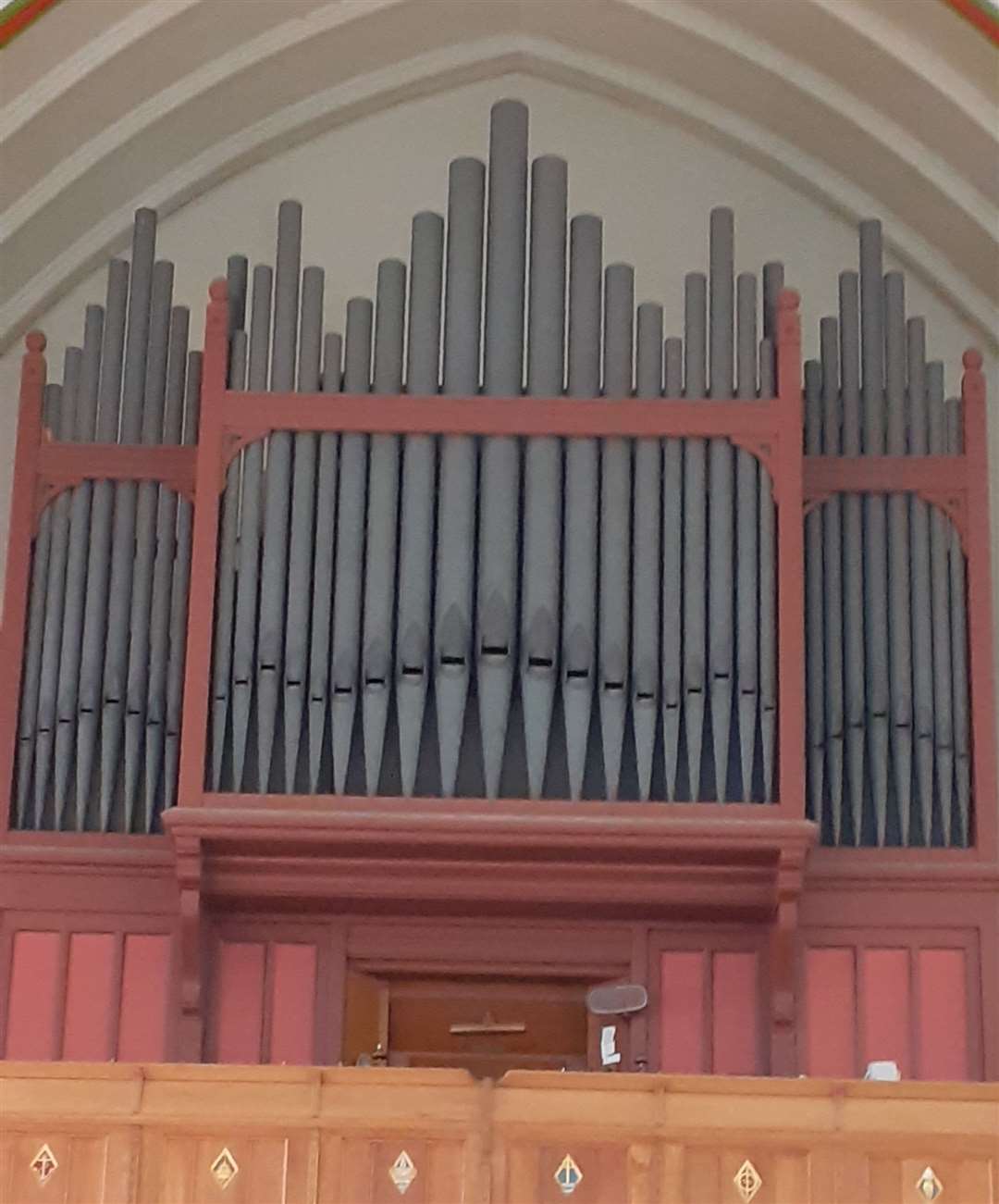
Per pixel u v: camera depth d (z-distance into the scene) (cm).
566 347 1238
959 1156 1042
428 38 1402
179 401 1279
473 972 1195
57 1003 1183
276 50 1363
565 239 1255
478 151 1425
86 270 1418
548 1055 1212
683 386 1221
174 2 1302
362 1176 1044
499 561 1173
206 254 1414
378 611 1170
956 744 1216
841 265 1404
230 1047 1176
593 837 1127
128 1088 1059
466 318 1230
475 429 1198
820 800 1203
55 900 1196
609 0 1364
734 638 1172
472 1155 1045
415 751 1148
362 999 1199
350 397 1205
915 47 1295
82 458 1262
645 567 1178
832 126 1370
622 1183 1039
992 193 1352
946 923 1188
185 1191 1045
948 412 1277
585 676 1156
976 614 1232
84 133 1354
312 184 1422
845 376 1282
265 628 1172
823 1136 1043
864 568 1244
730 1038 1173
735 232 1409
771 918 1174
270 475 1195
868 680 1225
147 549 1245
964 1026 1176
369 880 1162
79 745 1212
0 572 1348
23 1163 1049
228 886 1162
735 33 1355
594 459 1195
